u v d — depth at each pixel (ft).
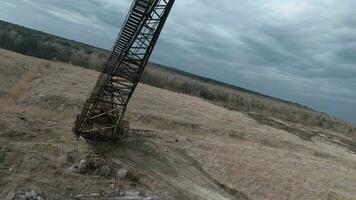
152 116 145.69
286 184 100.42
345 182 114.42
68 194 61.67
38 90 148.77
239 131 159.63
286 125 251.60
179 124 145.69
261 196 91.35
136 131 117.08
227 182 94.32
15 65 189.06
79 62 372.79
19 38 390.21
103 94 91.40
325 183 108.58
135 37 79.10
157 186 75.97
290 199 93.04
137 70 85.10
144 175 79.66
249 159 114.21
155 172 84.79
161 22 78.89
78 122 89.35
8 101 126.41
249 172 102.58
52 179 65.05
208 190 84.38
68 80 184.85
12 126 87.76
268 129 191.42
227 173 99.25
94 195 63.57
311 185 103.86
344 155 175.94
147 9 75.46
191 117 164.14
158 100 184.75
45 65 217.97
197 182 87.45
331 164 137.59
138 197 66.90
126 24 78.74
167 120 145.59
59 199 59.11
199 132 144.97
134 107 156.15
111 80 86.38
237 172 100.94
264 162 114.32
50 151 75.87
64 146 81.41
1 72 167.53
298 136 204.03
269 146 152.46
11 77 166.50
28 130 87.97
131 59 82.84
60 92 148.97
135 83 86.58
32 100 132.16
